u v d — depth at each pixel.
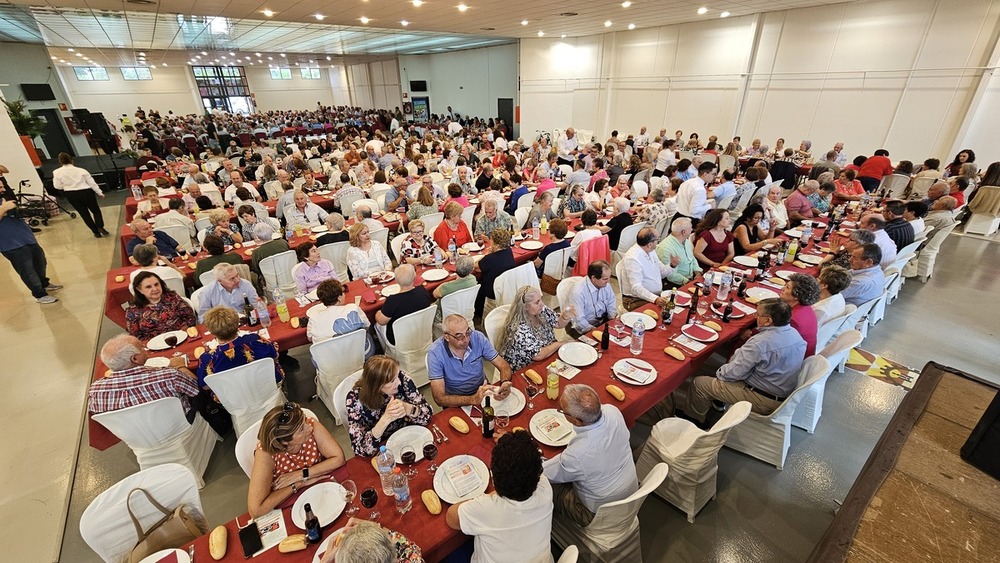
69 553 2.48
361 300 3.68
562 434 2.19
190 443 2.73
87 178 7.52
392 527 1.71
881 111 9.05
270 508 1.81
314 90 30.17
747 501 2.71
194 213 6.56
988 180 7.23
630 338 3.05
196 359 2.92
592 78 14.72
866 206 6.44
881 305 4.51
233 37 13.80
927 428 1.46
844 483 2.84
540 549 1.64
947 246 6.96
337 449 2.09
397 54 23.89
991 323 4.69
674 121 12.94
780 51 10.30
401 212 6.72
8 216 5.12
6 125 8.26
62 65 20.62
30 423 3.45
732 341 3.43
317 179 9.58
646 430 3.27
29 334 4.74
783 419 2.79
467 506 1.62
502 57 18.66
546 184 7.56
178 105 24.97
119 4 7.55
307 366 4.11
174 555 1.60
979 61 7.73
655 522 2.57
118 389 2.38
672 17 10.53
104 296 5.60
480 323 4.70
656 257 4.05
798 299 2.99
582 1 8.21
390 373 2.19
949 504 1.17
